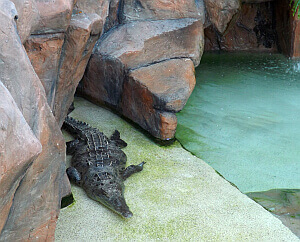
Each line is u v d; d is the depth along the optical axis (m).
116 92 5.01
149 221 3.07
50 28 2.46
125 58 4.79
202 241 2.83
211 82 6.46
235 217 3.12
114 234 2.91
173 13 5.30
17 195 1.79
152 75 4.66
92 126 4.80
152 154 4.19
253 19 7.72
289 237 2.88
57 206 2.14
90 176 3.54
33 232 2.01
